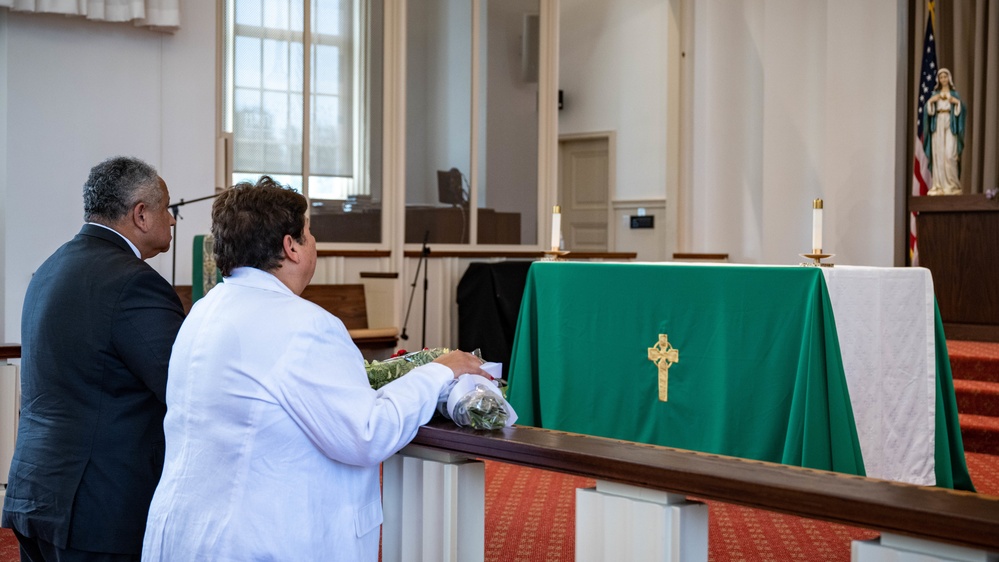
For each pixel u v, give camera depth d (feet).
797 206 29.68
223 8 23.39
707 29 31.86
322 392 5.21
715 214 31.91
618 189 35.47
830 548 11.25
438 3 27.37
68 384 6.64
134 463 6.70
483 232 28.58
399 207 26.32
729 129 31.55
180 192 21.39
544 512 12.87
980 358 19.71
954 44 27.78
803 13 29.45
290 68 24.53
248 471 5.25
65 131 19.98
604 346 15.21
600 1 35.83
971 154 27.63
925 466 13.28
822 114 29.19
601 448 5.16
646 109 34.60
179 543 5.35
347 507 5.48
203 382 5.42
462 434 5.60
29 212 19.65
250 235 5.69
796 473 4.53
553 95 30.09
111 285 6.70
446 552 5.83
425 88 27.09
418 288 26.91
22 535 6.93
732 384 13.58
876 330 13.21
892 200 27.78
